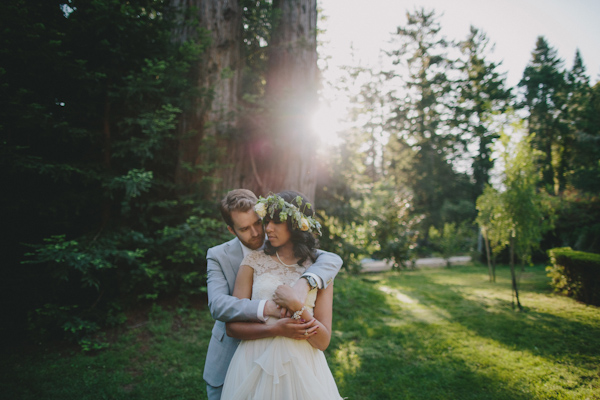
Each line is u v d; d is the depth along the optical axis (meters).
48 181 4.27
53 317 3.74
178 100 4.89
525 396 2.86
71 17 4.06
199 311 4.79
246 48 6.89
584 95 23.67
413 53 26.97
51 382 3.01
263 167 6.25
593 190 14.72
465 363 3.52
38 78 3.85
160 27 4.71
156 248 4.81
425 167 25.39
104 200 4.56
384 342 4.17
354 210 7.94
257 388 1.46
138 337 3.99
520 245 5.68
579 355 3.59
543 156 5.87
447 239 13.82
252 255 1.69
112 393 2.87
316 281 1.57
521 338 4.17
